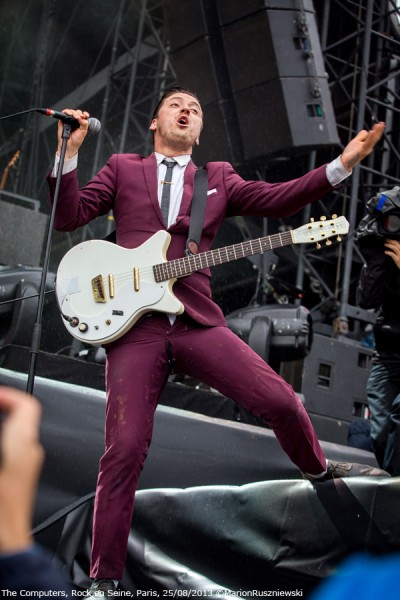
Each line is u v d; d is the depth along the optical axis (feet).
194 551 8.80
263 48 25.41
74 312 9.05
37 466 2.50
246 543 8.46
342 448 13.57
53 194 9.05
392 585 2.23
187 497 9.03
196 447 11.87
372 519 7.74
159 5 33.88
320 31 31.12
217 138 26.76
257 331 16.55
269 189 9.09
